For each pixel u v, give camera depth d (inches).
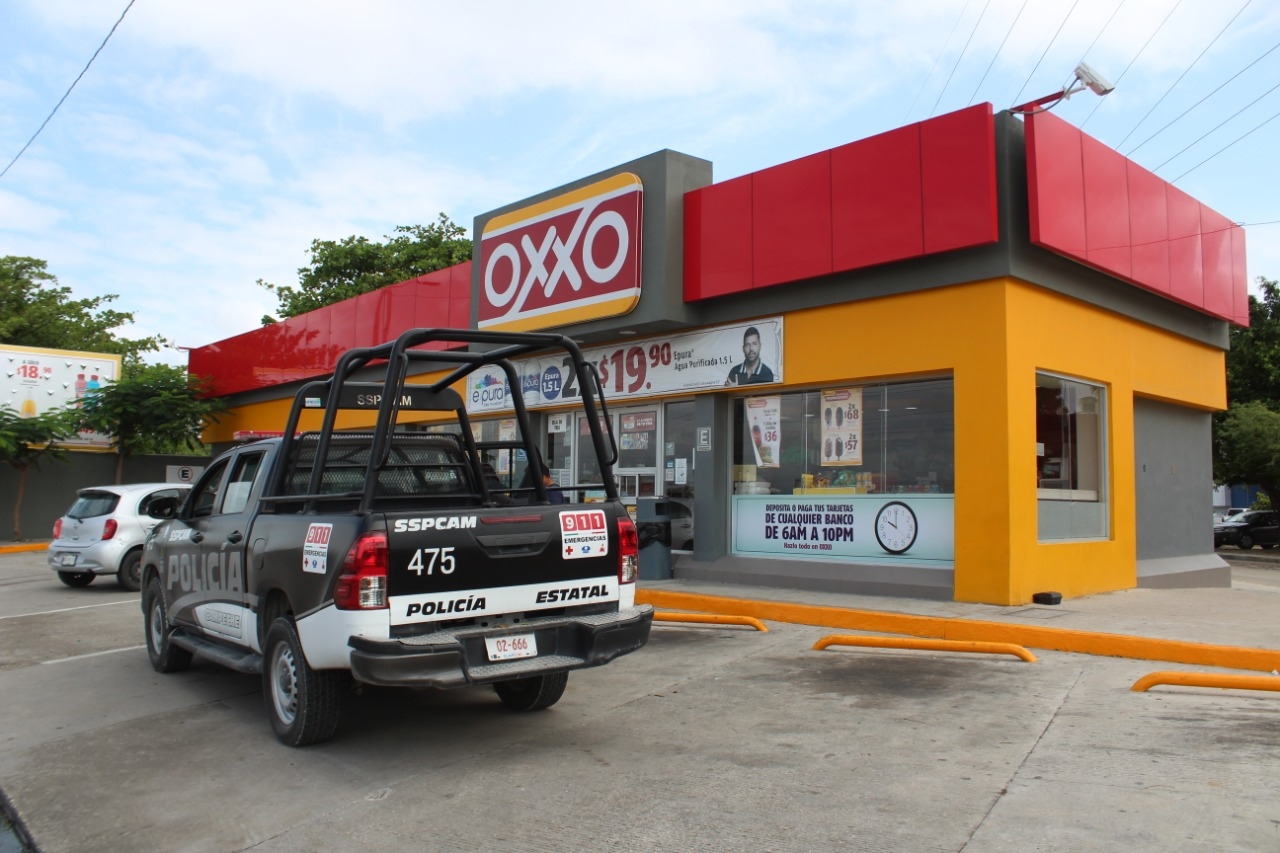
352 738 240.2
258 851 171.5
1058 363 432.1
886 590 431.5
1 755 234.7
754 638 363.3
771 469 503.8
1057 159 409.7
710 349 515.8
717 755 218.2
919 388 442.3
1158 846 157.3
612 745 229.3
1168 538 575.8
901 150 421.1
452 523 215.3
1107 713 241.1
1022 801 181.0
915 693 269.7
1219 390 615.2
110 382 1096.2
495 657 214.8
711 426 518.0
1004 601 392.2
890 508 447.8
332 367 886.4
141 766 222.4
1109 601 424.5
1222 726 225.5
